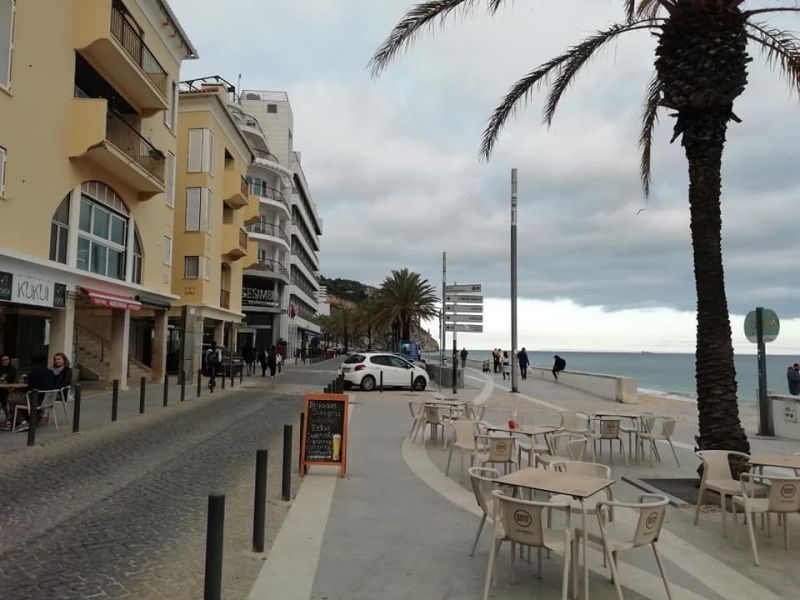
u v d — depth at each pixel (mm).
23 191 15164
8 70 14531
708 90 7910
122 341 21812
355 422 15125
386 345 87625
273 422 14508
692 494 7906
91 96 20625
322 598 4473
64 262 17594
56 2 16453
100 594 4480
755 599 4621
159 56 23922
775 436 14742
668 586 4492
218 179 32969
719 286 8047
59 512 6578
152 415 15141
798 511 5652
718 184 8188
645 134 11578
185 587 4641
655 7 10938
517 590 4723
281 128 67875
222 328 35469
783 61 8805
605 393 23828
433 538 5938
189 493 7551
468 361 65375
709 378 7969
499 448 8133
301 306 83688
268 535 5953
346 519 6527
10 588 4551
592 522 5402
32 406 10516
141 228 22859
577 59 10398
